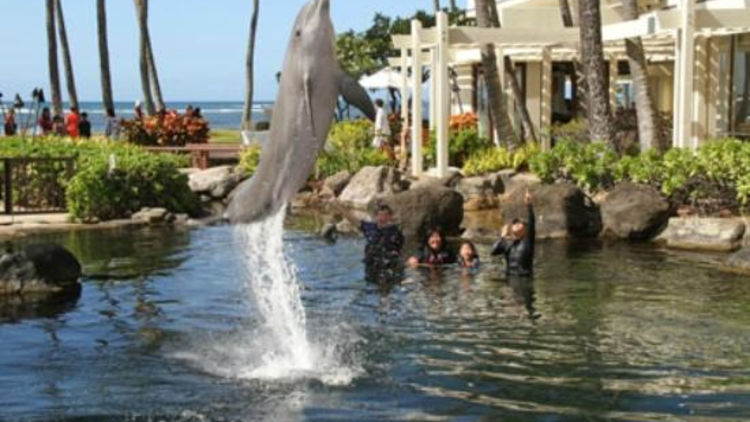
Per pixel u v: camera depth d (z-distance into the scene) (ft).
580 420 25.99
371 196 78.79
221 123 331.16
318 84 23.38
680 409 26.76
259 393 28.89
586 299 41.27
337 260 52.49
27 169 72.95
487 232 61.72
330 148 89.04
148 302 41.93
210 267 50.49
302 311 39.86
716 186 60.08
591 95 73.87
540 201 61.26
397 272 48.49
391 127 108.47
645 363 31.35
